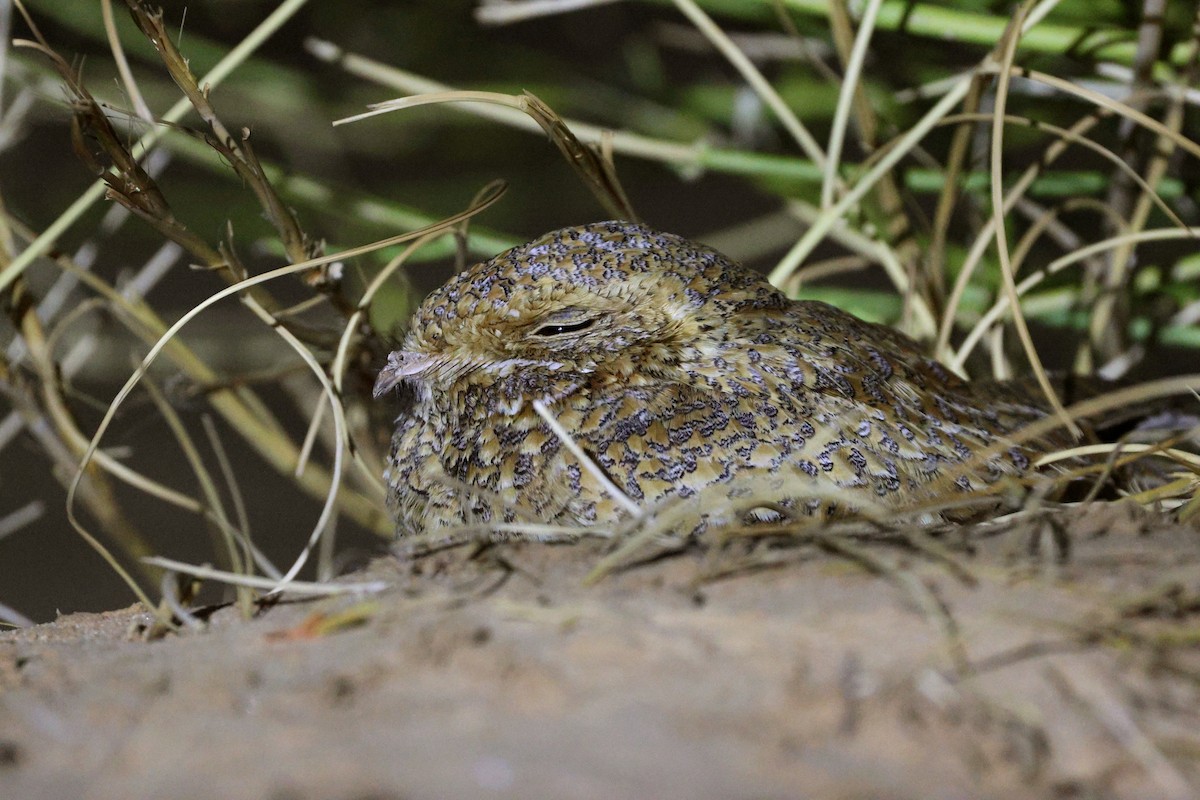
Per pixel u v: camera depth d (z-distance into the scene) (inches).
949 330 117.0
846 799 109.6
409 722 110.8
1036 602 111.6
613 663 111.1
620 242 114.7
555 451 114.1
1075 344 121.7
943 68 119.6
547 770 110.3
